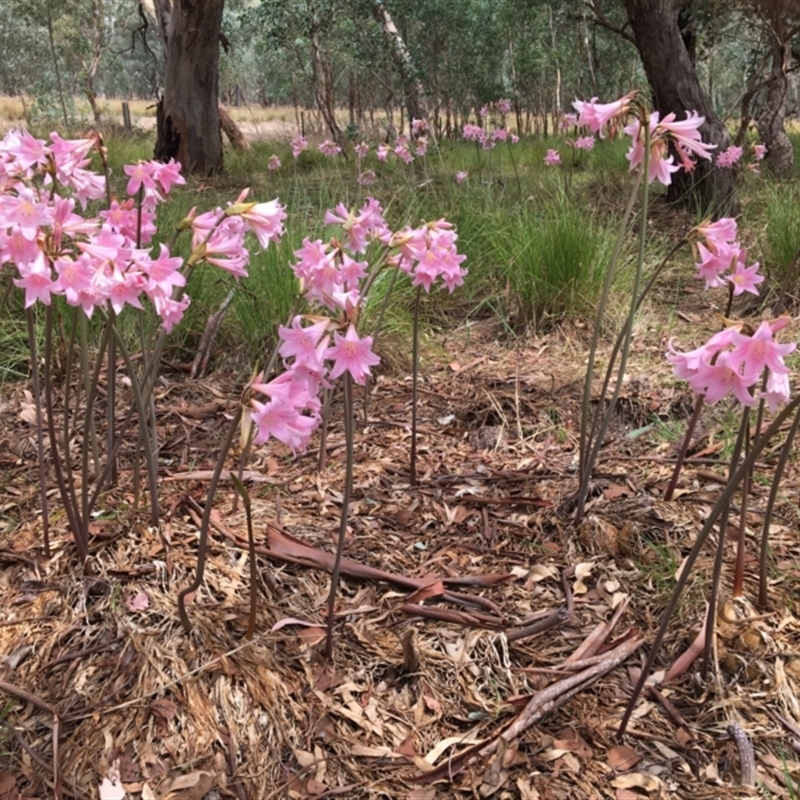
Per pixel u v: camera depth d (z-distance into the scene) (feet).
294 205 19.35
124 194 24.81
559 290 14.96
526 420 11.55
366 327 13.41
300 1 46.75
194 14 34.94
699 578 7.55
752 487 9.19
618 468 9.91
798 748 6.07
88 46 71.10
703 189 22.68
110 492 8.98
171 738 6.14
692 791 5.78
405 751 6.17
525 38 51.03
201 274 14.39
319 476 9.93
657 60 23.18
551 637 7.23
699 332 14.85
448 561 8.29
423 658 6.92
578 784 5.85
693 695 6.58
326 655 6.88
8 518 8.70
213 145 37.88
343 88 69.15
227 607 7.16
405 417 11.83
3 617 7.14
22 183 6.35
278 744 6.19
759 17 29.12
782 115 32.04
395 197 21.06
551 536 8.66
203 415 11.84
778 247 16.74
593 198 24.17
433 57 50.29
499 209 18.30
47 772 5.92
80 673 6.59
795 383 12.20
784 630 7.03
